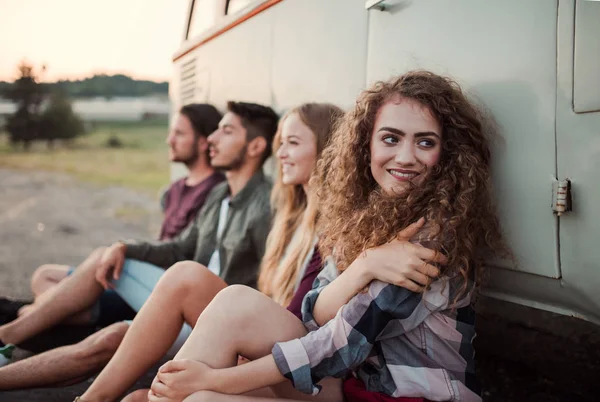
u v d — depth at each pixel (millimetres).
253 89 2670
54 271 2479
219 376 1260
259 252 2301
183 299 1566
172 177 3738
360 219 1421
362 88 1880
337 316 1295
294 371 1262
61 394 1942
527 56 1371
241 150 2461
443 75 1579
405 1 1710
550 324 1588
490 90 1454
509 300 1500
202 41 3293
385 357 1325
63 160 13266
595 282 1265
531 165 1367
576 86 1266
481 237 1434
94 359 1761
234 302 1359
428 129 1380
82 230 6051
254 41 2670
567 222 1303
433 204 1348
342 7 2012
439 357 1321
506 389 1880
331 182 1570
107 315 2285
